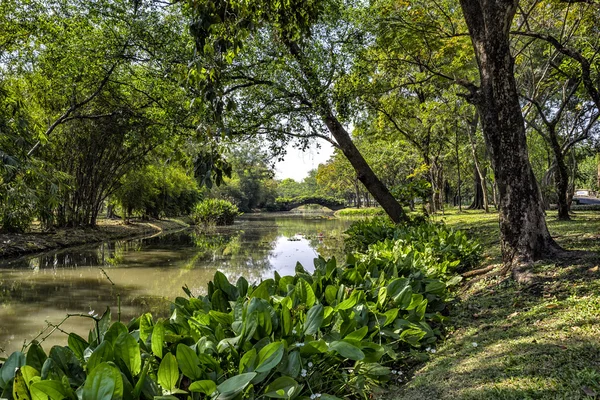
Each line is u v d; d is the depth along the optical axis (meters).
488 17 5.42
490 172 26.67
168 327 2.75
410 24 10.84
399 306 3.88
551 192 22.69
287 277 4.12
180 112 11.27
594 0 9.84
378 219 14.36
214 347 2.48
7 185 8.58
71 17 12.55
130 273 11.88
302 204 77.06
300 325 2.94
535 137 27.00
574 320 3.35
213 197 58.81
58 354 2.18
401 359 3.65
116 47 12.38
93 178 23.56
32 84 14.15
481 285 5.34
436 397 2.56
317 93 10.48
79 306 8.17
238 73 10.70
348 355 2.62
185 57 10.91
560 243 6.65
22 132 8.81
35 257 15.02
